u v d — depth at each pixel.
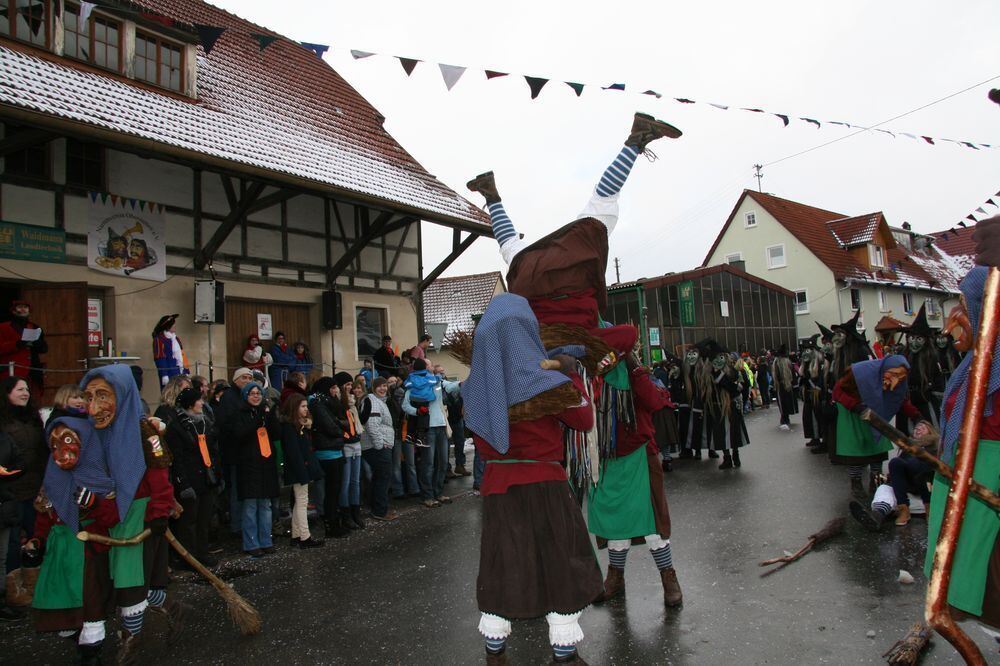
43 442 5.26
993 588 2.52
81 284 8.16
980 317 2.58
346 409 7.45
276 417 6.68
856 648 3.46
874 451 6.50
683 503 7.42
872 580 4.47
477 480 9.28
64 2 8.57
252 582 5.59
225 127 9.79
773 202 36.50
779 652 3.47
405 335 13.47
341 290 12.27
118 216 9.02
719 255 37.16
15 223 8.04
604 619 4.12
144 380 9.09
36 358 7.49
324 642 4.11
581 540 2.75
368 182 11.29
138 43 9.50
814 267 33.69
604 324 3.90
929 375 8.64
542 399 2.66
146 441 3.87
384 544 6.62
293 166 9.90
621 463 4.29
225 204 10.42
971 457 2.29
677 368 11.34
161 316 9.49
